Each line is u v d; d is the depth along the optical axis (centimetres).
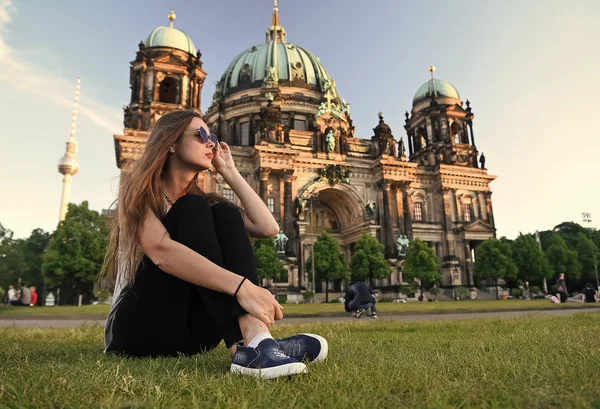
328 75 10706
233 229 456
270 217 559
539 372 380
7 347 667
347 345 677
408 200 8694
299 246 7750
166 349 500
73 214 7294
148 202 437
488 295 8731
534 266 8919
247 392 334
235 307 408
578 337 716
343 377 371
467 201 9350
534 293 8850
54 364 453
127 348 511
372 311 2764
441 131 9712
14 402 292
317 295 8162
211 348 557
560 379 349
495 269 8212
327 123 8988
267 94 9456
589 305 3788
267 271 6975
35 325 1991
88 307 4284
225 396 318
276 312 413
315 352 451
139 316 475
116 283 511
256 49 10900
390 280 8069
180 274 409
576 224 12575
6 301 7244
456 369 416
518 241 9275
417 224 8906
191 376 389
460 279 8688
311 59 10644
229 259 442
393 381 361
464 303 4812
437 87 10325
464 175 9319
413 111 10588
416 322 1585
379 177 8719
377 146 9081
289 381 369
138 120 7556
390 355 536
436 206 9250
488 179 9488
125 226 438
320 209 9600
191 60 8181
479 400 295
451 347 622
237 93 9994
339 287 9069
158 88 7888
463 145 9700
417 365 434
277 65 10138
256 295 405
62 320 2578
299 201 7931
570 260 9744
